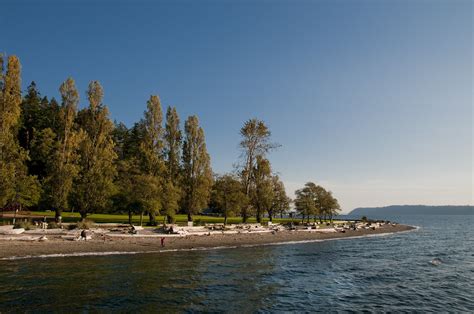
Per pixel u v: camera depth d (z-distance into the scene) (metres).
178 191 69.88
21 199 57.34
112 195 64.75
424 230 126.75
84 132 66.31
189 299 25.05
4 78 55.91
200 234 61.31
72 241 46.78
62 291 25.34
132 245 48.25
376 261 47.59
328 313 23.75
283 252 51.97
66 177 60.25
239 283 30.80
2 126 55.03
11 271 31.00
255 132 83.88
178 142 76.62
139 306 22.84
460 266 45.16
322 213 114.06
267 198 84.56
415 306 26.22
